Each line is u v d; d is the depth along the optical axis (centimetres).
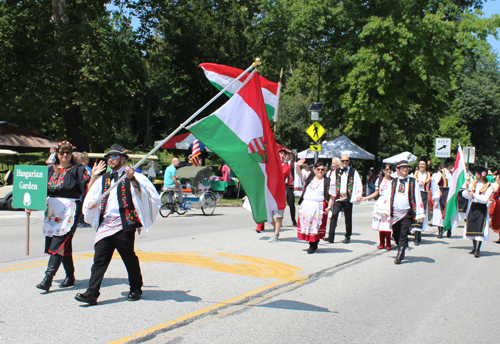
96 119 2339
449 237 1245
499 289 666
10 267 677
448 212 1074
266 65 3155
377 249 971
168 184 1466
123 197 498
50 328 430
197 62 3544
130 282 528
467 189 959
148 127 4719
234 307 523
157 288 587
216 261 770
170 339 415
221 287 606
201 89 3869
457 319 520
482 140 5216
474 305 579
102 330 429
